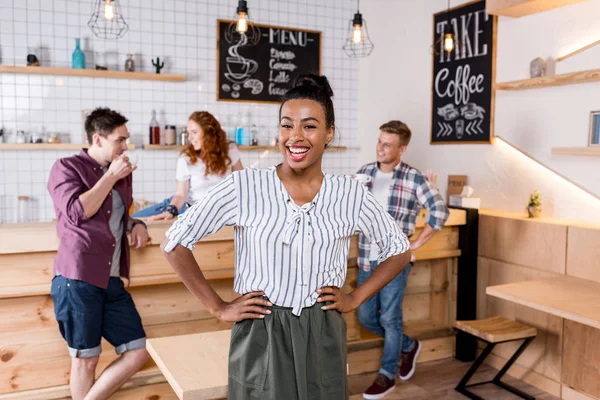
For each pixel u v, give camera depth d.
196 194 3.55
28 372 2.80
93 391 2.47
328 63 5.62
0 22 4.53
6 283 2.71
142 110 4.98
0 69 4.40
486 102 4.10
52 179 2.40
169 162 5.09
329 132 1.59
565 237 3.29
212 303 1.62
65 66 4.72
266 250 1.53
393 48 5.14
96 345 2.44
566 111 3.51
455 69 4.38
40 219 4.75
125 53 4.88
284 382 1.52
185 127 5.03
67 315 2.39
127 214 2.61
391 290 3.34
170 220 3.13
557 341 3.39
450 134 4.46
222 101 5.24
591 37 3.35
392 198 3.30
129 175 2.62
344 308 1.62
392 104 5.18
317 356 1.54
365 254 3.36
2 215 4.65
